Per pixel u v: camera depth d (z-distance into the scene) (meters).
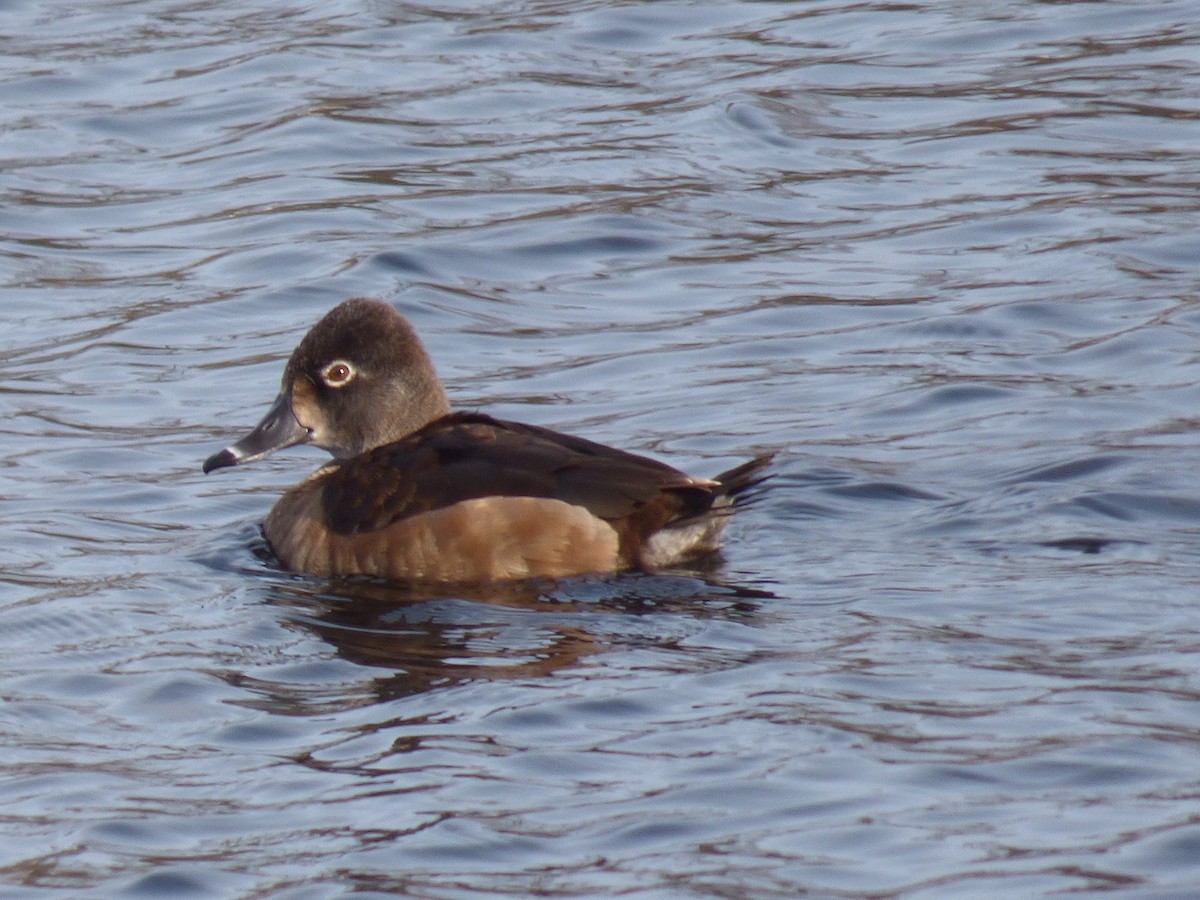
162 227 18.25
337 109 20.89
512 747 8.55
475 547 11.01
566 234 17.70
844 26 23.25
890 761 8.23
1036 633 9.67
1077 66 21.52
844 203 18.36
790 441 13.35
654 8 23.98
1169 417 13.24
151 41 23.34
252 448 12.30
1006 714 8.66
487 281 16.94
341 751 8.62
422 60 22.42
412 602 10.70
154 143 20.34
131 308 16.44
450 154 19.72
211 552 11.77
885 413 13.80
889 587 10.51
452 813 7.93
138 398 14.69
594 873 7.41
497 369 15.12
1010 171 18.86
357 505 11.33
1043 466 12.33
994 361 14.69
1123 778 7.96
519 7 24.36
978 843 7.50
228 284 16.91
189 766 8.56
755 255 17.27
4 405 14.52
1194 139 19.39
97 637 10.27
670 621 10.13
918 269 16.77
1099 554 10.86
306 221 18.12
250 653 9.95
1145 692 8.82
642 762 8.34
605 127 20.27
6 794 8.33
